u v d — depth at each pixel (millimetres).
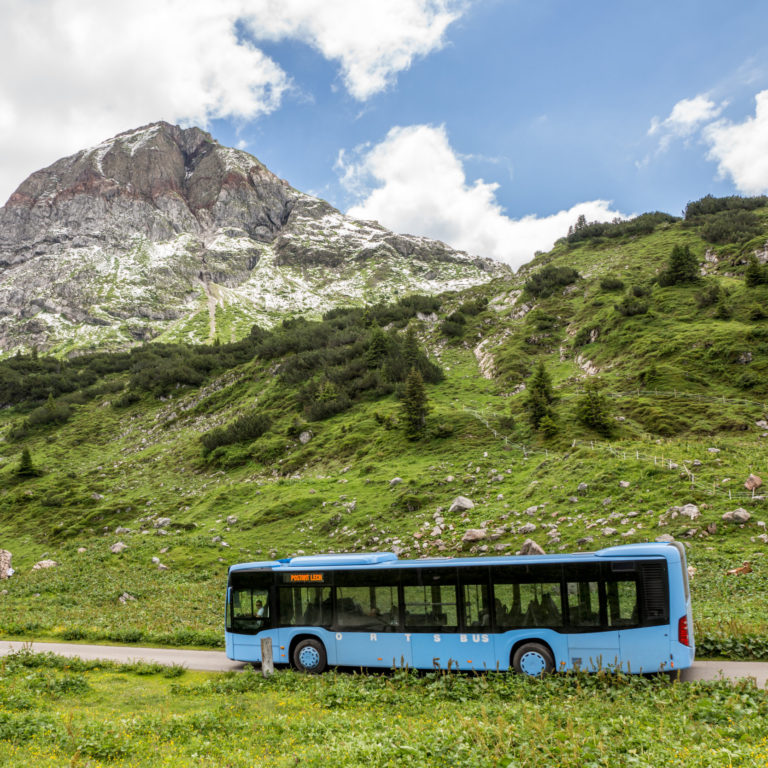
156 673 19094
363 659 17578
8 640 26297
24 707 14336
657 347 76312
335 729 11891
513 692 14414
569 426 60219
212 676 18562
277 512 56656
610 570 15750
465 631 16562
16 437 116062
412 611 17250
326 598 18406
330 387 92125
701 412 58938
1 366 163500
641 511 39812
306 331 132250
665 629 15102
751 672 15648
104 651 23234
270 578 19297
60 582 41375
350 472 64750
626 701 13039
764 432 52688
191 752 10906
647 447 50625
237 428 88688
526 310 117000
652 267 122312
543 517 42812
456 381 91375
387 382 90062
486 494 50469
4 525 72438
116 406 125688
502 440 62406
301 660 18219
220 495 66375
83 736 11656
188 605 33375
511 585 16422
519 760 9289
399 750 9875
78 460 100125
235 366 135250
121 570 45812
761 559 30531
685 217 160000
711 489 40094
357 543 47094
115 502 73188
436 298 152125
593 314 100250
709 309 83875
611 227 169500
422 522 47906
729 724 11000
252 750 10750
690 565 31156
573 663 15500
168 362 142500
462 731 10734
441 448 64188
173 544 51844
